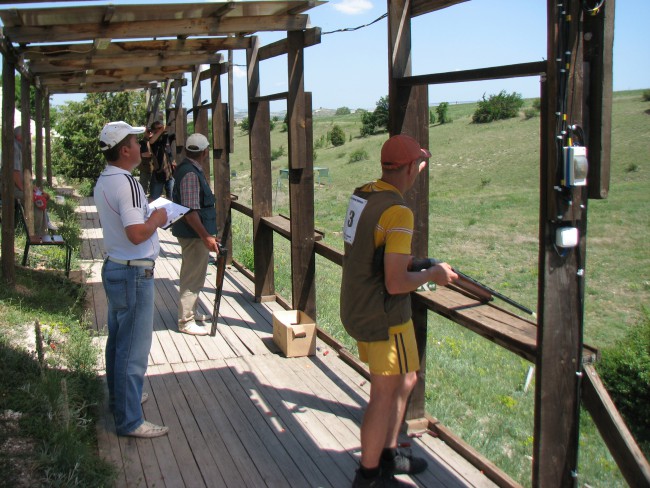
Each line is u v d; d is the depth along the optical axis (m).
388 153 2.99
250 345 5.60
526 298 13.33
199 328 5.91
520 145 37.75
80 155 19.36
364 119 55.78
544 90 2.60
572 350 2.74
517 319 3.19
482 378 7.10
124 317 3.69
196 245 5.75
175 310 6.66
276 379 4.85
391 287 2.85
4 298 5.71
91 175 19.69
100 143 3.55
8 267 6.21
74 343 5.05
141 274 3.65
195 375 4.93
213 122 8.59
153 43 7.18
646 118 37.75
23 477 3.09
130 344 3.74
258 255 6.95
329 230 20.94
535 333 2.94
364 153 41.81
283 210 23.00
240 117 75.00
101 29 5.39
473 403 6.16
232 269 8.64
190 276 5.82
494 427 5.50
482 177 32.00
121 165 3.58
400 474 3.47
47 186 15.03
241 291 7.48
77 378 4.33
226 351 5.45
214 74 8.49
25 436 3.42
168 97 13.16
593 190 2.60
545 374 2.71
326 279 11.33
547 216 2.61
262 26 5.40
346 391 4.64
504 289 14.14
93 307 6.65
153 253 3.73
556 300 2.68
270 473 3.54
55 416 3.59
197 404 4.41
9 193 6.22
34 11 5.02
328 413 4.28
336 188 32.44
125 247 3.62
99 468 3.37
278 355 5.36
